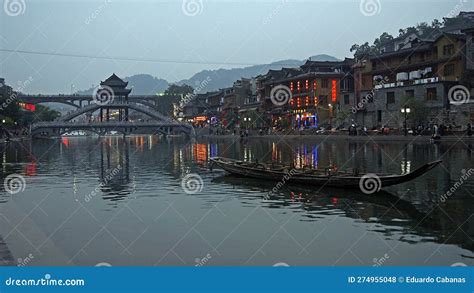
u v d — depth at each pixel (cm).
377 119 5953
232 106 10600
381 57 6150
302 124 7694
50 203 1692
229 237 1182
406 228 1234
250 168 2278
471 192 1717
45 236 1159
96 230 1274
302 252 1052
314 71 7481
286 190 1891
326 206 1544
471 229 1209
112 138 11631
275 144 5572
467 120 4788
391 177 1722
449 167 2428
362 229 1233
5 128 7869
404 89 5516
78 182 2302
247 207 1559
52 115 12469
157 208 1568
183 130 10356
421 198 1627
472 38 5100
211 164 2789
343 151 3834
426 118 5056
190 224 1328
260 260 1006
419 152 3353
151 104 15138
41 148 5997
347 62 7550
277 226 1284
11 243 1095
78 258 1030
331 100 7325
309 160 3139
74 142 8419
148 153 4656
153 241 1159
